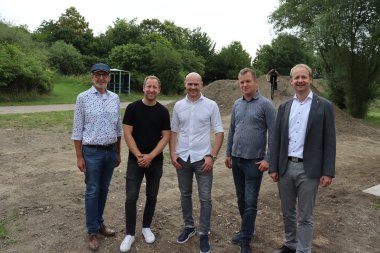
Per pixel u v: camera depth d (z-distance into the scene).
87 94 3.68
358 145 11.04
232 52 54.59
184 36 58.16
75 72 40.81
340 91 21.41
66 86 33.34
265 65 51.34
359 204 5.40
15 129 11.15
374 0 17.70
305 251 3.38
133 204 3.78
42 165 7.04
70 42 49.03
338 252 3.91
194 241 4.00
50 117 14.34
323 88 23.12
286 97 16.91
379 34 18.16
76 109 3.67
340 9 18.06
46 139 9.84
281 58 49.22
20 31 29.45
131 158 3.75
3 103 20.33
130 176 3.75
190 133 3.73
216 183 6.26
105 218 4.51
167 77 38.28
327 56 20.14
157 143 3.76
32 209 4.70
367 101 20.56
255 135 3.64
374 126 17.09
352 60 19.45
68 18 58.81
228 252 3.83
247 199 3.68
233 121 3.95
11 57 22.59
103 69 3.64
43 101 22.39
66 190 5.51
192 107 3.74
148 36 49.75
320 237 4.24
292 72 3.37
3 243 3.81
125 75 34.88
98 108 3.65
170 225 4.39
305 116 3.32
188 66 44.81
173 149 3.88
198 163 3.72
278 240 4.13
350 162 8.45
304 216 3.38
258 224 4.55
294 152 3.36
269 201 5.38
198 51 55.41
